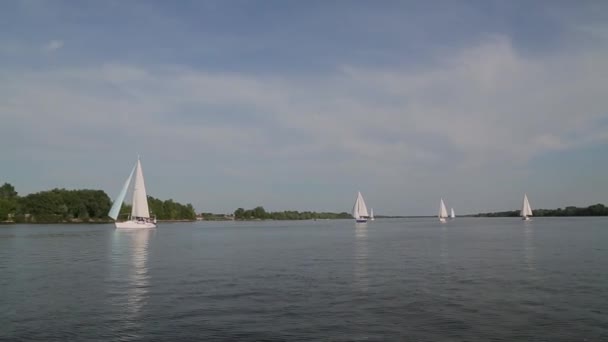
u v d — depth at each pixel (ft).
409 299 83.05
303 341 59.00
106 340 59.72
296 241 263.49
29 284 101.55
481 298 83.56
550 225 531.50
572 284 97.81
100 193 639.76
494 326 65.21
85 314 72.95
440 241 248.32
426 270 121.39
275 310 74.84
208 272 120.37
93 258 158.92
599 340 58.90
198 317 70.74
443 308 75.82
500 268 124.36
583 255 158.30
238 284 100.17
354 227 574.56
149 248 205.98
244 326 65.67
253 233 388.78
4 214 558.97
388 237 302.86
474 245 212.64
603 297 83.92
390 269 123.85
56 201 590.55
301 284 99.81
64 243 238.48
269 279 107.14
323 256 163.84
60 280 107.45
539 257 152.46
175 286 98.07
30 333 62.85
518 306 76.95
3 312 74.43
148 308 76.84
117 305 79.20
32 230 402.11
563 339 59.31
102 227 482.28
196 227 597.93
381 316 70.79
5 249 198.18
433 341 58.75
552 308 75.46
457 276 110.11
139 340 59.67
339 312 73.36
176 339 60.03
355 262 142.20
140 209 395.14
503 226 526.16
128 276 113.60
